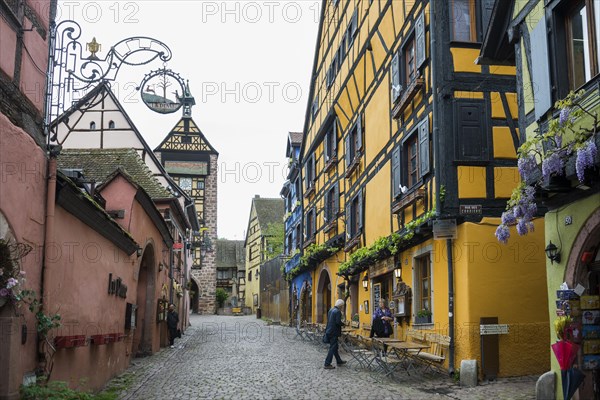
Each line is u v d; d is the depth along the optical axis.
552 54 7.75
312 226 24.86
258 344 19.44
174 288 21.44
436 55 11.34
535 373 10.41
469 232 10.59
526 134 8.50
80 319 8.70
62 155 19.25
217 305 53.66
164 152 44.09
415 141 12.84
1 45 6.40
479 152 10.98
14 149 6.45
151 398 9.15
